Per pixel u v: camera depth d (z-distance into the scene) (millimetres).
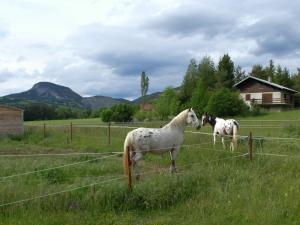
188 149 16203
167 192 9055
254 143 16625
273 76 98938
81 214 8219
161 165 14398
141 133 11648
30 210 8336
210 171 10938
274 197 8828
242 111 57125
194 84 76750
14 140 29500
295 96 78938
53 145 24172
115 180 10023
